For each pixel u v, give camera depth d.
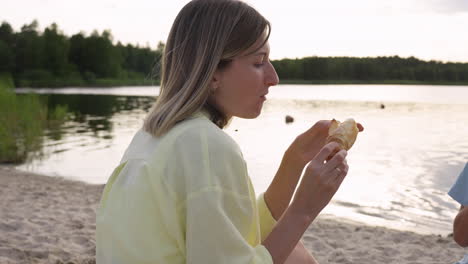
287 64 103.56
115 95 50.72
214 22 1.32
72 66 93.81
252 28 1.33
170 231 1.23
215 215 1.17
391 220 7.22
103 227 1.29
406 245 5.61
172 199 1.21
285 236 1.29
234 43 1.32
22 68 89.00
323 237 5.94
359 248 5.46
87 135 17.31
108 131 18.55
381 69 102.94
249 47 1.33
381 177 10.44
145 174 1.24
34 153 12.87
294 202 1.32
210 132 1.24
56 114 21.25
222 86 1.36
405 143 15.75
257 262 1.20
